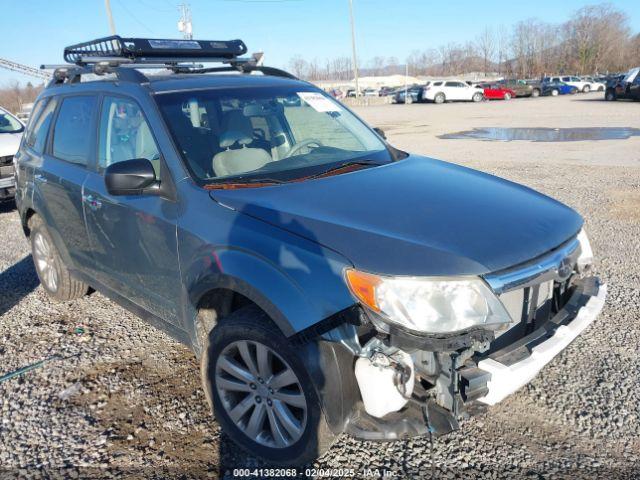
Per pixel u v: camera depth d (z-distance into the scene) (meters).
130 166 2.81
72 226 3.93
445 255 2.24
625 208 7.21
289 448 2.54
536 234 2.53
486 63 100.38
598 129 16.84
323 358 2.29
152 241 3.06
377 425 2.29
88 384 3.47
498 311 2.21
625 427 2.89
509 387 2.29
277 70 4.36
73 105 4.02
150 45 4.02
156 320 3.35
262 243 2.48
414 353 2.34
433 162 3.61
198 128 3.21
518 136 16.03
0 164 8.18
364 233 2.38
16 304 4.83
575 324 2.58
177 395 3.31
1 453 2.87
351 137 3.77
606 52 86.12
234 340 2.61
